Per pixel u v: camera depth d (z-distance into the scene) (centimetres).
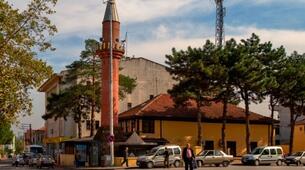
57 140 7288
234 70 5331
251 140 6500
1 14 1983
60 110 5938
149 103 6247
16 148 14975
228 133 6400
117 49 5309
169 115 6075
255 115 6638
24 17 2039
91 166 5122
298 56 6203
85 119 6147
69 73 5941
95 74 5856
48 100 6106
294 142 7612
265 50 5869
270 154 5003
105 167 4747
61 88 7375
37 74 2069
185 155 2920
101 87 5475
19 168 5697
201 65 5278
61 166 5862
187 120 6175
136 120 5966
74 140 5753
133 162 5031
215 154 4706
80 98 5912
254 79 5353
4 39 1998
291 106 6119
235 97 5684
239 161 5675
